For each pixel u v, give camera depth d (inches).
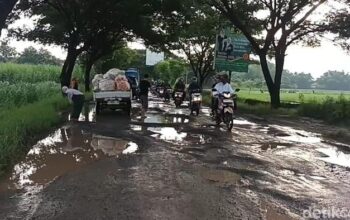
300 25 970.7
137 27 1250.6
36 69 1472.7
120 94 737.0
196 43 1718.8
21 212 216.4
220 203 234.8
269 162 352.8
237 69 1231.5
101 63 2438.5
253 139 485.1
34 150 387.9
